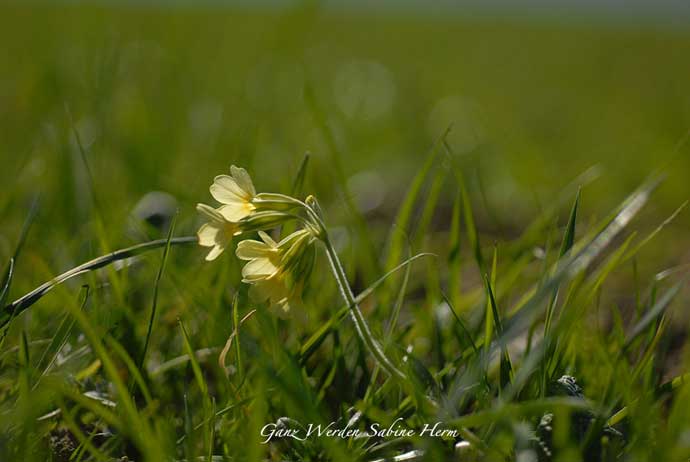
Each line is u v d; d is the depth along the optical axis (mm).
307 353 782
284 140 1424
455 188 1357
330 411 797
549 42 4859
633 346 802
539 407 665
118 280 824
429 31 5344
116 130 1230
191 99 1585
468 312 889
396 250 903
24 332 736
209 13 3686
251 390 767
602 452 698
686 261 1042
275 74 1737
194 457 712
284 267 724
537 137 1858
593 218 883
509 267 936
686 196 1299
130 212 932
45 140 1123
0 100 1654
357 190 1396
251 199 733
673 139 1507
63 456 741
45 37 2006
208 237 722
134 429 699
